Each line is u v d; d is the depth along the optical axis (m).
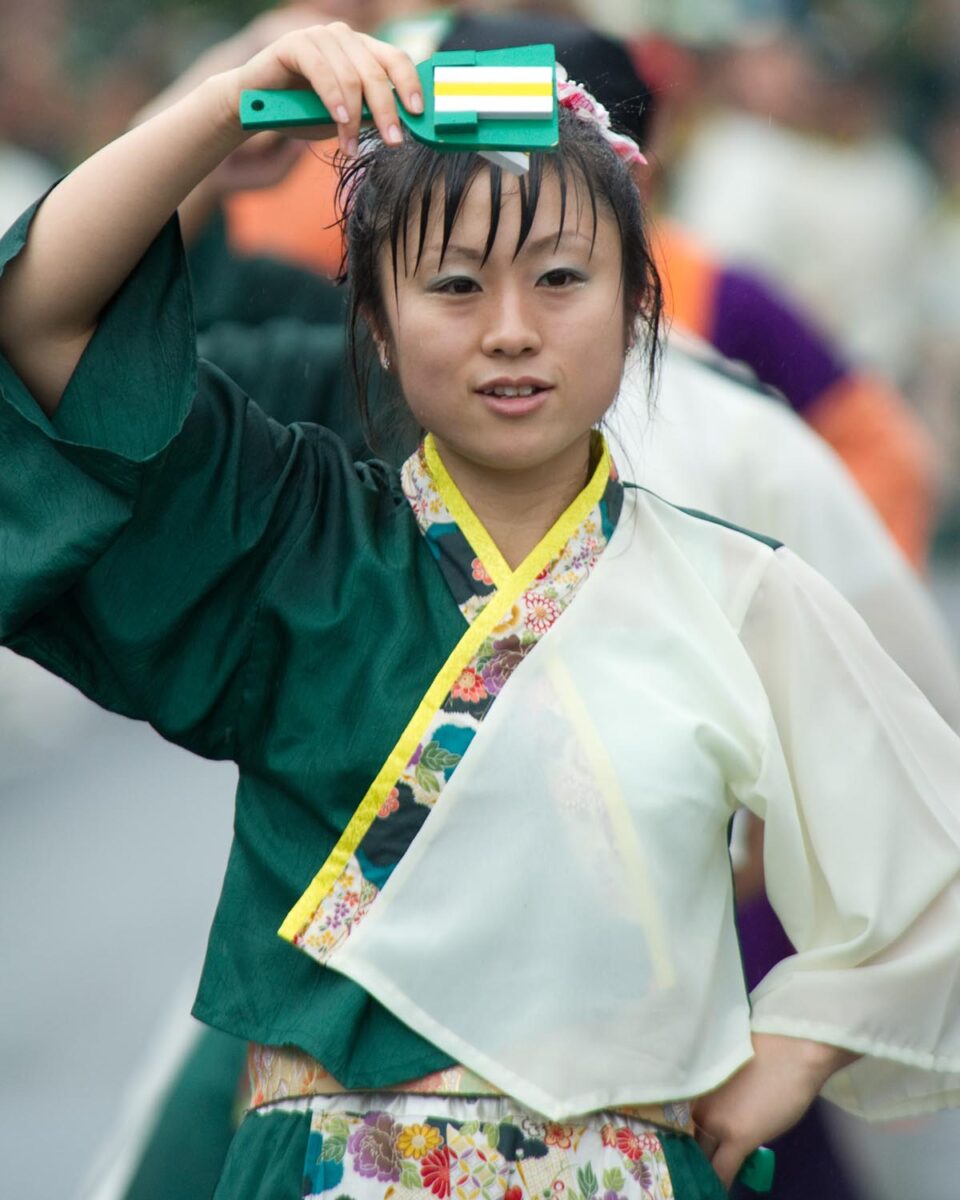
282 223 10.96
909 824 7.30
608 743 7.04
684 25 19.11
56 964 16.66
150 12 23.91
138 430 7.00
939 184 21.64
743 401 9.59
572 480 7.35
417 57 9.64
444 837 6.96
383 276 7.27
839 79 20.28
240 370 9.82
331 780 7.04
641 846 6.98
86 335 7.11
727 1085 7.25
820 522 9.48
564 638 7.15
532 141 6.54
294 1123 6.93
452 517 7.28
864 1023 7.25
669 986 6.97
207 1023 7.07
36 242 6.96
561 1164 6.84
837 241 20.11
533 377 6.93
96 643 7.22
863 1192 9.98
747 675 7.23
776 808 7.18
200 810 20.22
